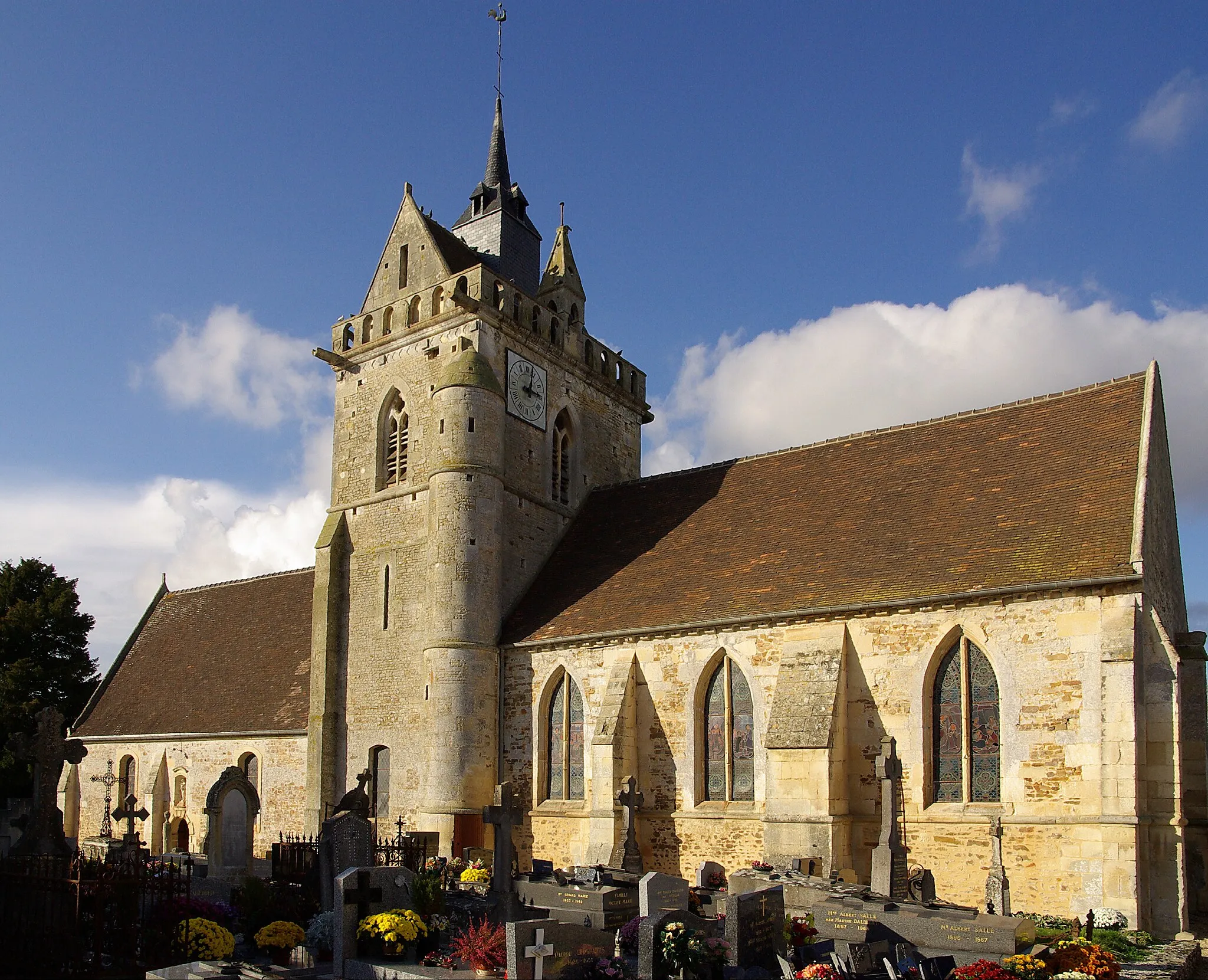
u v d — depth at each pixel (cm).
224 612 5212
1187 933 2302
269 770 4144
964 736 2617
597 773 3094
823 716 2705
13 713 5134
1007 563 2669
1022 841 2462
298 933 2109
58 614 5509
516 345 3938
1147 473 2678
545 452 4009
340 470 4109
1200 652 2853
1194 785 2811
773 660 2938
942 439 3347
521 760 3409
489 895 2392
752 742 2953
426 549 3691
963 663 2647
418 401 3888
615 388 4434
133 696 5091
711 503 3706
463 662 3444
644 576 3481
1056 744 2466
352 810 2966
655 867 3045
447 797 3344
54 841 2361
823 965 1747
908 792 2647
